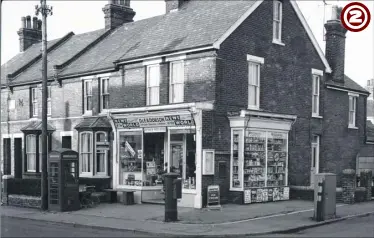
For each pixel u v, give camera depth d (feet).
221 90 65.16
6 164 100.07
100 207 65.77
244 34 68.69
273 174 69.87
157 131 67.31
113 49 86.33
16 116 98.48
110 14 97.86
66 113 86.84
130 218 55.88
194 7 79.20
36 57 105.40
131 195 68.23
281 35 75.20
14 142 98.63
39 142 90.27
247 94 69.05
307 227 50.06
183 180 64.85
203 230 47.39
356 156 90.99
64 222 54.34
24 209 67.05
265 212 58.59
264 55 71.87
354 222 53.78
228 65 66.23
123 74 76.48
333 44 87.86
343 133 88.02
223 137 65.26
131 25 94.73
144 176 69.67
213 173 63.41
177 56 68.39
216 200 61.36
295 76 77.46
